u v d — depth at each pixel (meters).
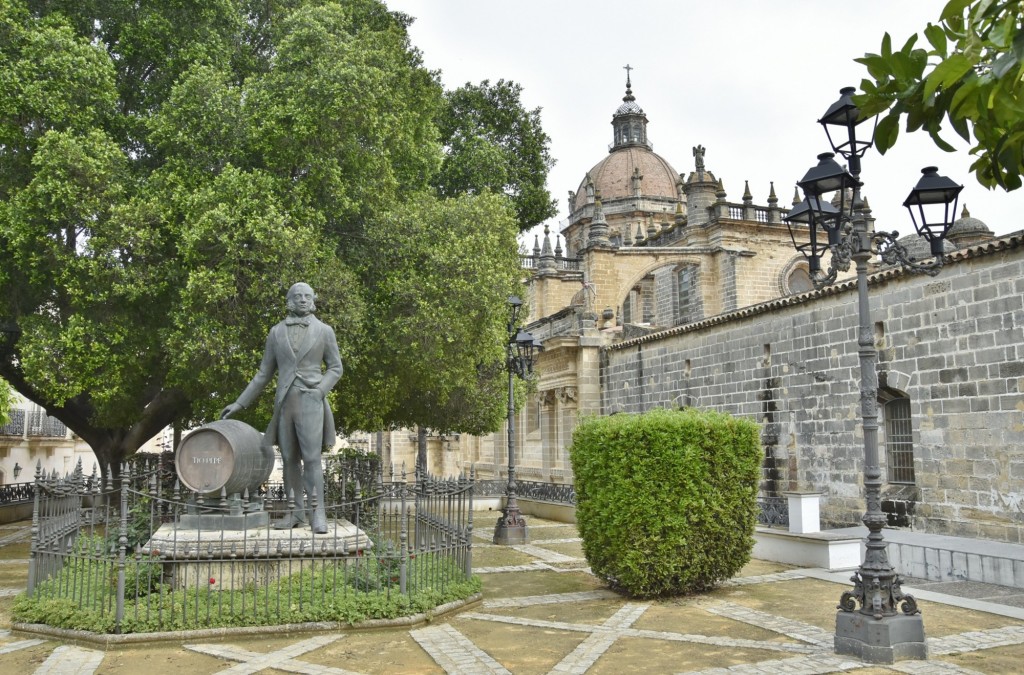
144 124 17.09
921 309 18.77
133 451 22.88
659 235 44.28
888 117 4.27
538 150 33.34
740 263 37.69
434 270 18.56
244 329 16.27
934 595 11.57
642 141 61.94
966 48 3.40
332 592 9.79
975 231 26.77
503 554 16.55
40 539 10.50
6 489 25.75
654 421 11.73
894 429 19.97
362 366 18.11
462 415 23.50
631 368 31.47
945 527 17.86
